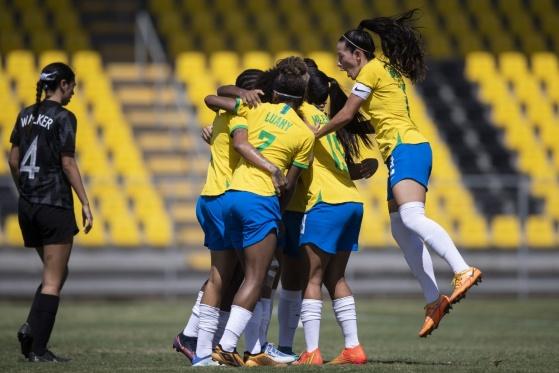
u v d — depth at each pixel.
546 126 72.69
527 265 60.91
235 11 79.75
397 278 59.31
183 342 23.42
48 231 24.25
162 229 59.12
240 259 21.89
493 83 74.81
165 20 78.31
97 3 78.62
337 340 33.22
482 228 61.69
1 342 30.62
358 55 24.00
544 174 69.06
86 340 32.16
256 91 22.19
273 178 21.09
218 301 22.28
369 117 24.95
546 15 82.62
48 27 76.56
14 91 68.88
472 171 68.75
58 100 24.95
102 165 64.06
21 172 24.44
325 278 23.48
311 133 22.03
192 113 69.38
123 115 68.31
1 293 55.97
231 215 21.50
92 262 57.34
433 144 69.44
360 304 54.03
